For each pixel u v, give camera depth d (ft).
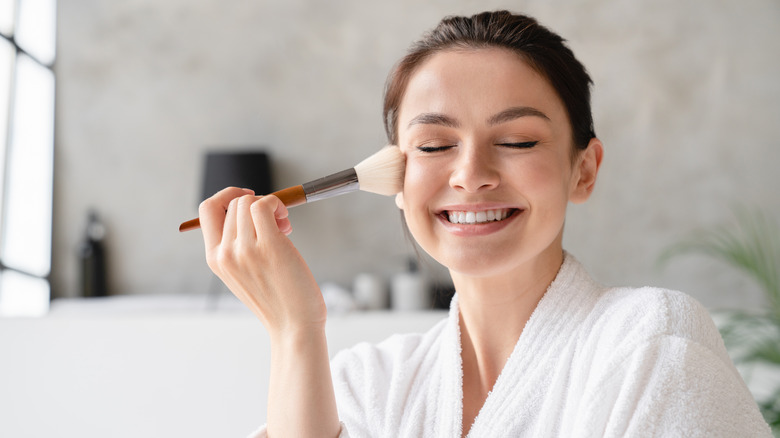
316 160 10.98
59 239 10.89
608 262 10.55
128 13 11.06
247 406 6.42
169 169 11.01
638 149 10.53
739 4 10.41
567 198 2.45
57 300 10.65
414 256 10.14
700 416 1.95
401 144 2.51
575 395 2.20
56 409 6.54
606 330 2.24
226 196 2.56
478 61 2.32
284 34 11.03
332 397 2.39
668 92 10.50
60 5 11.03
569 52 2.46
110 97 11.03
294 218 10.91
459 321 2.59
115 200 11.00
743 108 10.41
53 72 10.98
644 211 10.53
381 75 10.95
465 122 2.30
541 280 2.44
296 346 2.37
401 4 10.91
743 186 10.40
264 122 11.03
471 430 2.37
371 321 7.43
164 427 6.46
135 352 6.54
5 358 6.57
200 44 11.07
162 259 10.95
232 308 9.37
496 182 2.26
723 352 2.18
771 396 6.16
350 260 10.87
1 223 9.09
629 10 10.54
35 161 10.35
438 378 2.55
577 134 2.47
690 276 10.42
